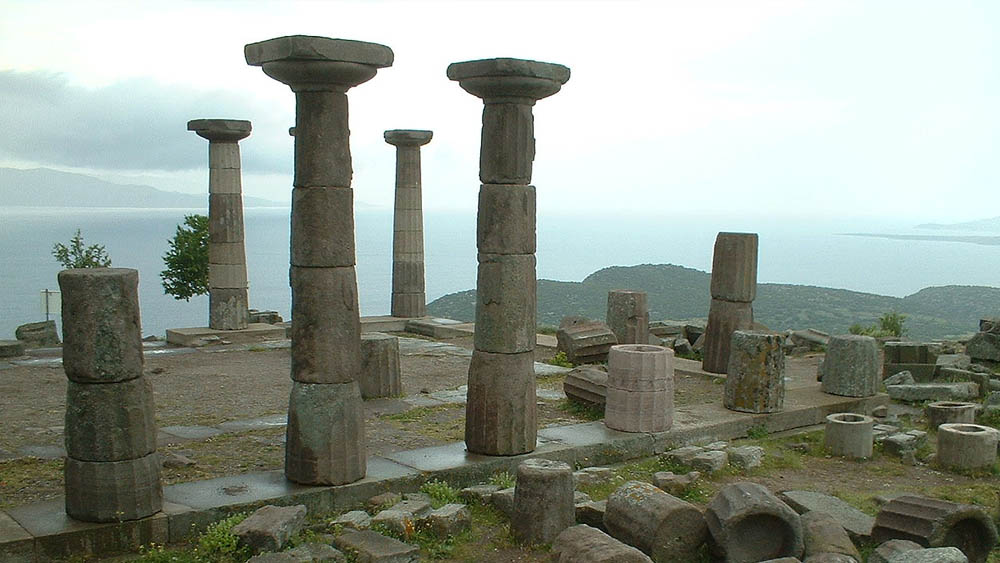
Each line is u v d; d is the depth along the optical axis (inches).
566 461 515.5
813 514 416.2
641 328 917.2
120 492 374.6
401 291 1200.8
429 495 444.5
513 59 459.5
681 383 776.9
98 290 369.1
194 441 546.3
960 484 514.9
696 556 392.5
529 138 484.1
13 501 422.0
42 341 1047.0
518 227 485.7
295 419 433.7
